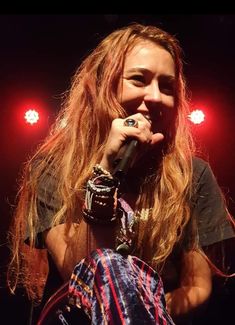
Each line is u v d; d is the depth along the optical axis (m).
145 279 1.29
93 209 1.38
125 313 1.18
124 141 1.40
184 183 1.56
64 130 1.69
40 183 1.59
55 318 1.36
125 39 1.60
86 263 1.29
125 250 1.31
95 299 1.23
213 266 1.57
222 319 3.97
